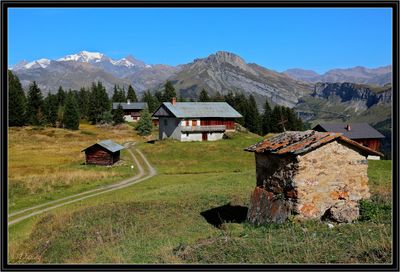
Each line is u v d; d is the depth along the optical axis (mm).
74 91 193750
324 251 11766
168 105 90812
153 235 18328
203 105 94188
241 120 135000
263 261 11383
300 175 16141
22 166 59438
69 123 122625
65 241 19500
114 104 163250
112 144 65562
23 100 119625
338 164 16750
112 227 21016
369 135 77188
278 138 19359
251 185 32688
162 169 58000
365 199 16938
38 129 111062
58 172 52250
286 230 14969
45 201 36281
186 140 86938
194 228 19344
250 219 18594
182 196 29938
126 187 42906
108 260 13562
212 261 11938
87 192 40531
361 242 12203
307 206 16109
